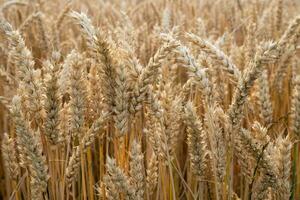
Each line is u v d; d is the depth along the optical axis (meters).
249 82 0.60
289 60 0.87
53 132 0.60
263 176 0.65
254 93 0.76
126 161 0.61
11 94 0.75
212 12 1.51
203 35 1.00
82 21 0.58
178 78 0.99
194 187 0.78
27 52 0.60
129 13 1.52
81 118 0.62
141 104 0.59
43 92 0.60
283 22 1.24
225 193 0.64
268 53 0.60
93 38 0.58
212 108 0.62
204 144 0.65
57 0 1.83
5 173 0.85
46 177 0.61
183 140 0.86
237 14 1.39
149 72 0.58
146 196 0.68
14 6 1.42
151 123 0.64
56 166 0.65
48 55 0.96
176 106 0.65
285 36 0.80
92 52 0.58
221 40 0.87
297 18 0.79
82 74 0.61
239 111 0.61
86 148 0.63
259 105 0.75
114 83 0.58
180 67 0.98
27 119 0.63
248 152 0.65
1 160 0.92
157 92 0.66
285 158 0.64
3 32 0.61
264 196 0.66
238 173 0.83
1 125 0.92
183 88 0.74
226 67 0.63
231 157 0.67
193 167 0.65
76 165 0.64
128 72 0.59
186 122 0.64
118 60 0.58
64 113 0.64
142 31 1.06
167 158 0.64
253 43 0.88
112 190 0.60
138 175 0.60
